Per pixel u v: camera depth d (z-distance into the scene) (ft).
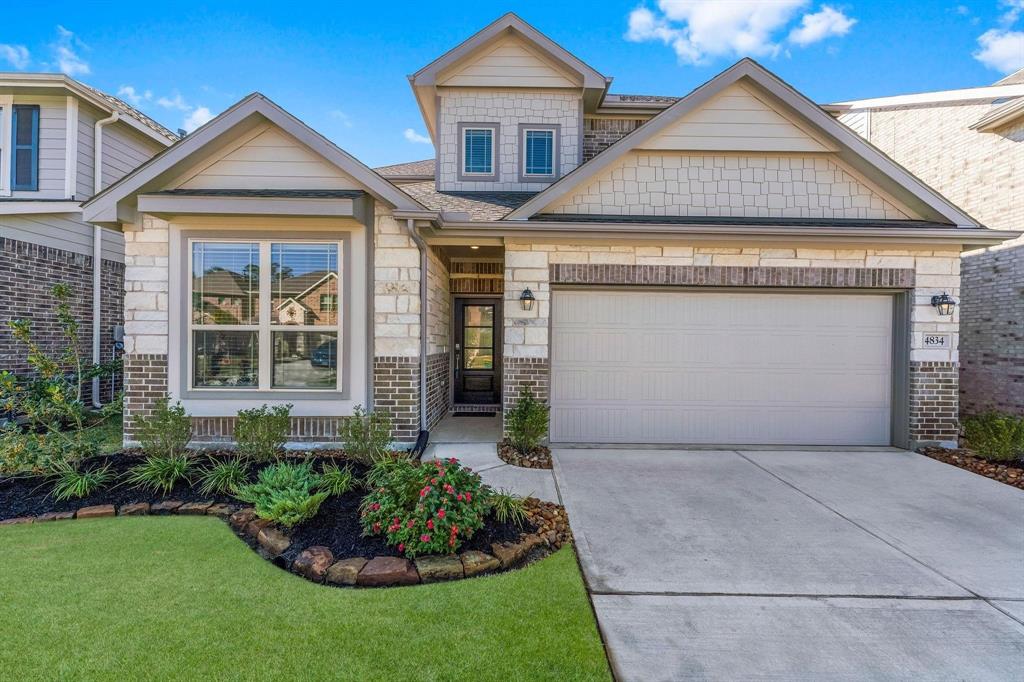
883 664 8.71
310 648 8.68
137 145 35.47
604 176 24.66
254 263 21.95
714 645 9.15
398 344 22.12
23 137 30.32
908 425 23.66
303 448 21.94
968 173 31.68
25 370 27.89
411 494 12.62
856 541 13.58
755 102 24.56
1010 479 19.21
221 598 10.18
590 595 10.74
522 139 29.96
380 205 22.00
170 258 21.83
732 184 24.71
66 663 8.21
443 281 29.96
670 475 19.35
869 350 24.41
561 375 24.32
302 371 22.17
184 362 21.84
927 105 34.35
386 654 8.56
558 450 23.09
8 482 16.60
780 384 24.45
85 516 14.39
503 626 9.40
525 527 13.48
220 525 13.93
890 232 22.16
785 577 11.62
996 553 12.96
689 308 24.43
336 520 13.47
